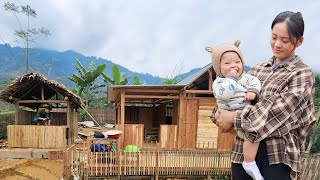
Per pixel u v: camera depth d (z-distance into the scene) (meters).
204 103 10.82
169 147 10.80
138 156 8.80
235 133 1.71
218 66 1.73
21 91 13.77
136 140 10.44
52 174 10.72
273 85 1.52
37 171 10.88
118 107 13.19
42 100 13.59
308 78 1.43
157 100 14.92
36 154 12.45
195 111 10.80
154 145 11.52
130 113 15.58
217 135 10.82
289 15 1.50
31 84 13.60
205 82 11.39
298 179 1.46
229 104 1.61
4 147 13.68
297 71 1.45
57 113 16.39
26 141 13.30
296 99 1.37
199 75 10.34
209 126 10.80
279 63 1.61
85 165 8.60
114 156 8.77
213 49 1.81
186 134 10.77
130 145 9.89
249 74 1.81
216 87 1.65
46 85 13.92
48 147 13.30
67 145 13.55
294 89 1.41
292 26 1.46
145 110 15.64
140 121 15.57
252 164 1.46
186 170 8.97
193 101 10.79
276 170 1.44
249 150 1.46
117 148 9.41
